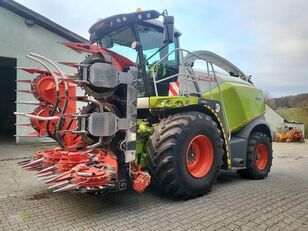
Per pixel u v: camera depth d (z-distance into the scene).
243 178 6.23
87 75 3.70
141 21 4.77
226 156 5.15
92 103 4.12
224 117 5.17
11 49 11.10
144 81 4.87
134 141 4.02
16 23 11.15
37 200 4.33
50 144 11.08
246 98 6.30
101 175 3.52
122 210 3.91
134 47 4.75
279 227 3.46
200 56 5.71
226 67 7.12
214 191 4.97
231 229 3.38
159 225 3.45
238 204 4.25
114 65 3.91
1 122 16.38
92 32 5.31
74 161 3.74
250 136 6.23
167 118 4.46
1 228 3.36
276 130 32.31
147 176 3.95
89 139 4.07
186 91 4.88
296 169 7.84
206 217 3.72
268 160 6.45
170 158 4.09
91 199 4.36
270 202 4.39
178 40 5.40
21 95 11.02
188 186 4.30
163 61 5.12
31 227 3.38
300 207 4.20
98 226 3.40
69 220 3.57
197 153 4.63
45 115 4.80
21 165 4.60
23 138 11.12
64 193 4.64
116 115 3.96
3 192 4.75
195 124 4.39
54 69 4.85
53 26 11.59
